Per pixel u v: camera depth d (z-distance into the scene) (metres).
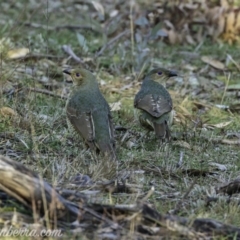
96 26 36.25
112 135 22.19
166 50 36.25
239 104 29.20
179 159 22.52
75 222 16.58
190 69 33.69
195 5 38.03
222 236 16.48
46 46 33.53
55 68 31.36
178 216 17.16
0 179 16.50
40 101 27.23
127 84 31.19
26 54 30.59
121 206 16.89
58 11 41.47
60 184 19.02
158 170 21.25
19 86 28.11
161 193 19.67
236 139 25.58
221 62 35.38
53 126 24.69
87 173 20.22
